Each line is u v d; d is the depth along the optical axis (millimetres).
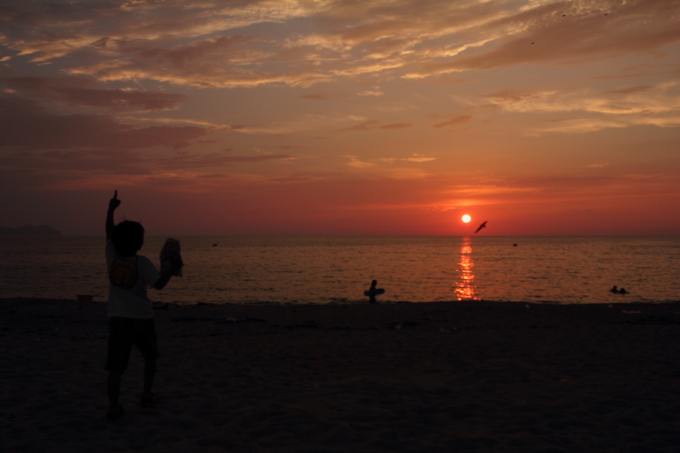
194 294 23594
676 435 3629
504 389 5023
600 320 12031
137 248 3844
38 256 65438
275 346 7797
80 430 3660
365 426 3822
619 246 125312
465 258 64312
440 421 3965
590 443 3479
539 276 34781
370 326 10906
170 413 4105
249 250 96000
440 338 8633
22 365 6145
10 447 3273
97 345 7836
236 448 3346
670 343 7918
